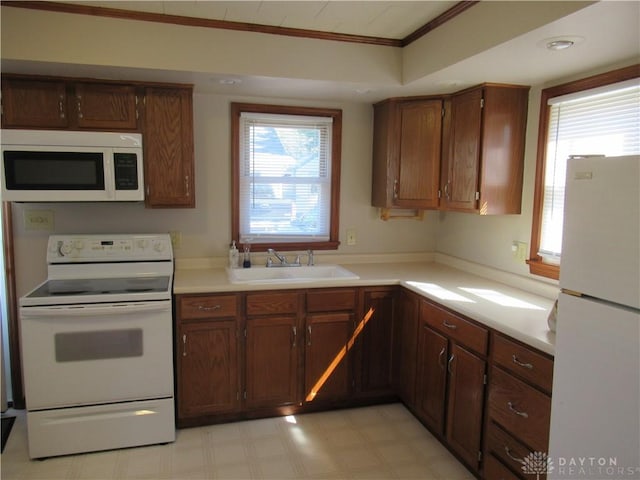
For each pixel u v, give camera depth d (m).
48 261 2.82
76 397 2.46
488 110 2.72
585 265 1.44
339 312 2.94
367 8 2.30
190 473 2.38
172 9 2.33
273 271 3.25
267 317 2.81
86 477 2.34
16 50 2.26
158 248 2.96
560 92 2.54
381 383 3.10
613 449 1.36
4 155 2.50
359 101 3.37
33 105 2.58
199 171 3.17
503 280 2.94
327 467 2.46
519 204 2.83
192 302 2.67
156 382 2.57
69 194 2.61
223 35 2.51
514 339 2.02
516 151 2.79
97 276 2.88
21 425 2.80
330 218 3.51
